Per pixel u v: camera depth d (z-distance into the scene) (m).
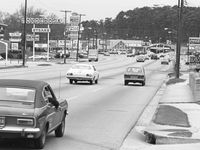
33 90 11.46
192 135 13.80
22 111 10.73
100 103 24.55
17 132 10.60
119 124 16.98
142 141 13.70
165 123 16.16
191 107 22.48
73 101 25.05
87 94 30.19
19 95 11.30
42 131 11.14
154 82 50.56
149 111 21.78
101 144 12.81
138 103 25.50
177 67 49.81
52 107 12.02
